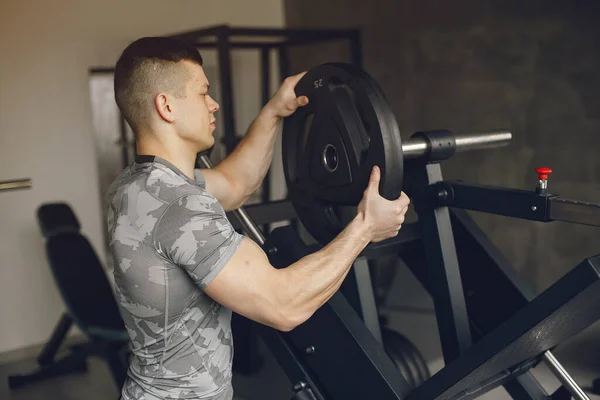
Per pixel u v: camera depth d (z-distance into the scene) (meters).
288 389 2.76
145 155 1.17
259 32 3.13
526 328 1.22
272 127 1.54
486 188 1.41
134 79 1.15
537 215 1.30
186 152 1.21
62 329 3.09
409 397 1.38
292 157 1.55
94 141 3.54
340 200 1.40
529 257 3.29
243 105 4.11
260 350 3.21
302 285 1.11
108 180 3.59
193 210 1.07
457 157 3.49
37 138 3.40
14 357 3.34
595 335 2.99
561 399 1.65
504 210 1.37
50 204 3.01
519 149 3.23
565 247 3.14
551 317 1.21
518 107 3.20
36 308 3.49
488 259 1.70
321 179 1.43
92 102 3.52
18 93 3.34
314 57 4.12
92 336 2.67
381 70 3.79
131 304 1.13
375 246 1.58
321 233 1.52
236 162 1.56
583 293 1.16
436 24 3.46
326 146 1.40
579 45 2.93
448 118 3.50
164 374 1.15
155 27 3.70
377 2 3.73
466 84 3.39
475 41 3.31
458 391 1.40
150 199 1.10
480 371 1.33
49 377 3.04
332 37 3.40
